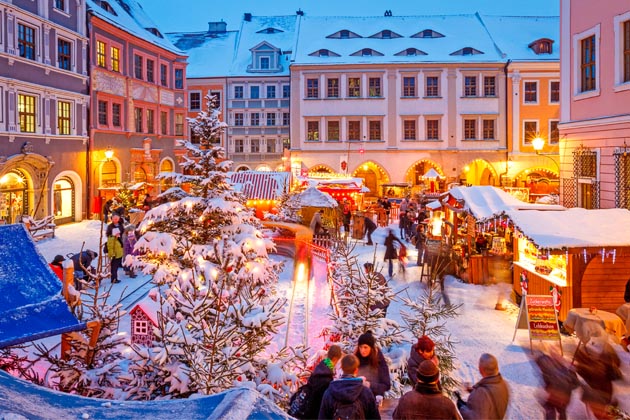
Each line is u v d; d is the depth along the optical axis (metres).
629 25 16.56
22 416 2.63
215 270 9.98
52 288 5.93
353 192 29.55
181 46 56.22
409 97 46.53
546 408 6.91
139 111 36.44
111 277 15.39
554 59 45.38
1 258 6.00
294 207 23.25
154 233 11.27
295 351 7.13
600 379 7.05
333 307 11.54
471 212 16.34
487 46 48.12
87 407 2.97
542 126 45.91
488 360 5.88
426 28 49.94
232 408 2.77
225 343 6.04
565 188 20.30
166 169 40.09
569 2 19.81
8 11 24.53
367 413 4.99
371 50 47.78
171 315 7.36
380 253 22.03
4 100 24.44
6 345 5.04
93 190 31.28
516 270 14.37
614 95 17.14
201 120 12.12
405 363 8.16
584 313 10.27
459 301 14.42
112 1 36.97
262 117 52.09
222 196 11.80
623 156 16.69
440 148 46.59
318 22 51.81
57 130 28.27
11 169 25.23
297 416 5.67
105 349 6.75
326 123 47.03
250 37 56.16
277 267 12.11
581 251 11.49
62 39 28.80
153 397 6.05
